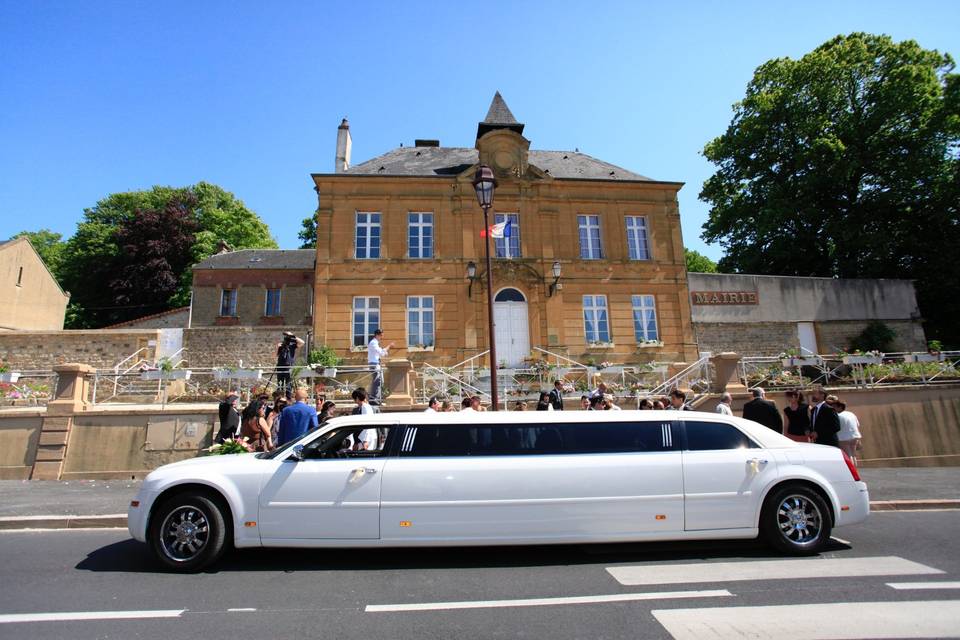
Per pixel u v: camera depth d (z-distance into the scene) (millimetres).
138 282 40250
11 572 5730
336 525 5859
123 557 6289
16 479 11875
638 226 23766
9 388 14586
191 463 6223
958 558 6039
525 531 5949
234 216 48250
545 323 21859
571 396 15344
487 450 6188
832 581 5266
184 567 5711
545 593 5039
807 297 25109
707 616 4418
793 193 30953
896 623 4223
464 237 22219
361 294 21453
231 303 31891
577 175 24391
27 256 31891
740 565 5844
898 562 5883
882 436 14875
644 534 6062
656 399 12383
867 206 29953
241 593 5082
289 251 35750
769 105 31203
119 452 12281
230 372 13531
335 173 21969
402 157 24844
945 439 15094
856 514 6336
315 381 15953
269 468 6043
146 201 47781
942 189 28391
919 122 28781
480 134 24391
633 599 4844
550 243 22594
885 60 29672
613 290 22656
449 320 21547
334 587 5242
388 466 6023
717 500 6188
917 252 29547
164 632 4172
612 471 6145
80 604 4785
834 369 16781
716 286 24391
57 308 34188
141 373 13219
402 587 5242
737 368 14555
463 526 5910
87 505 8938
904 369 16297
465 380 17109
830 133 29297
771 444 6562
